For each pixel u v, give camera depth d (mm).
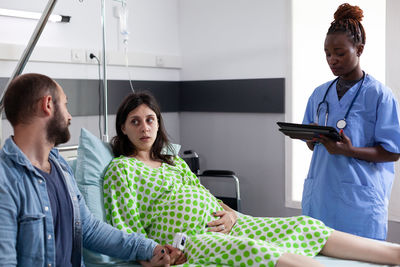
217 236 1849
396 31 2838
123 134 2197
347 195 2098
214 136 3799
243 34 3561
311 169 2281
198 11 3783
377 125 2082
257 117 3555
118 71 3422
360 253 1767
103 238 1740
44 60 2914
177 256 1809
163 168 2168
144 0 3594
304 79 3393
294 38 3334
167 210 2020
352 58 2115
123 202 1984
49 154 1596
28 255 1390
